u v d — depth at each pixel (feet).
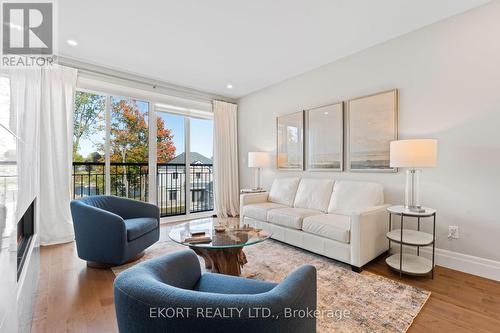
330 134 11.09
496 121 6.90
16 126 3.84
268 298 2.40
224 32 8.61
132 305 2.43
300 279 2.96
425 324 4.92
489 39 6.98
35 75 6.79
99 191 11.80
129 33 8.63
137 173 12.85
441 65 7.86
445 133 7.80
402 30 8.49
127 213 9.45
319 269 7.52
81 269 7.62
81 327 4.86
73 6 7.09
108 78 11.59
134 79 12.43
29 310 4.79
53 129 9.84
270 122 14.37
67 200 10.16
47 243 9.72
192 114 15.17
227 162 15.90
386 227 8.45
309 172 12.14
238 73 12.42
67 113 10.20
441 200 7.89
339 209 9.51
